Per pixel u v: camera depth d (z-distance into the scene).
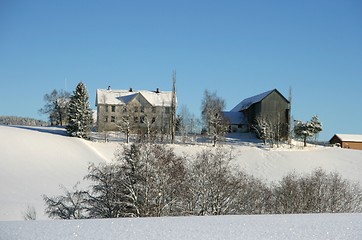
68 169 63.75
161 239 11.02
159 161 31.31
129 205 29.88
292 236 11.54
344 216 15.24
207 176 32.62
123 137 91.88
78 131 86.50
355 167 72.56
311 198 36.06
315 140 103.56
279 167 71.06
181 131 97.38
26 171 59.62
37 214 37.91
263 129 94.25
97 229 12.14
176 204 31.53
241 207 33.28
